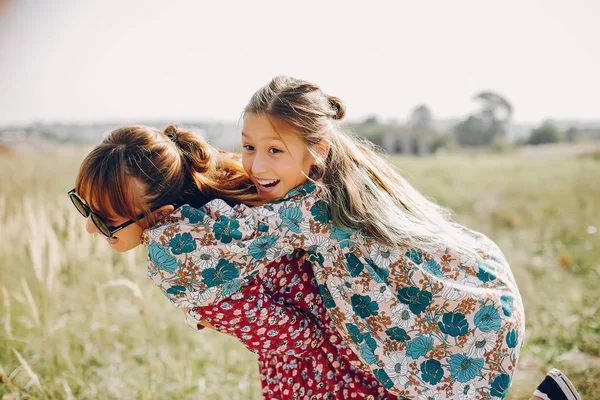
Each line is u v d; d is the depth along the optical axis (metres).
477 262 1.90
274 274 1.85
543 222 6.35
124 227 1.74
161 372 2.97
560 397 1.98
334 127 1.87
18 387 2.74
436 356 1.81
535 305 3.85
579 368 2.93
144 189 1.70
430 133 39.72
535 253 5.22
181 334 3.45
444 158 24.06
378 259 1.79
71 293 3.52
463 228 2.08
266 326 1.76
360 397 1.93
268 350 1.82
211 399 2.93
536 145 37.47
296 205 1.76
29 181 5.68
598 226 5.84
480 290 1.84
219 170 1.95
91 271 3.62
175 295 1.71
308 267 1.93
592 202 6.85
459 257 1.87
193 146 1.86
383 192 1.88
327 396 1.93
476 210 7.83
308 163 1.81
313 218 1.77
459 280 1.84
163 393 2.92
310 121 1.75
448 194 9.64
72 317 3.46
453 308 1.80
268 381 2.01
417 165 17.38
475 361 1.82
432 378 1.79
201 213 1.73
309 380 1.93
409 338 1.80
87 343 3.28
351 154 1.89
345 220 1.78
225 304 1.71
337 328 1.85
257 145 1.77
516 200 8.19
